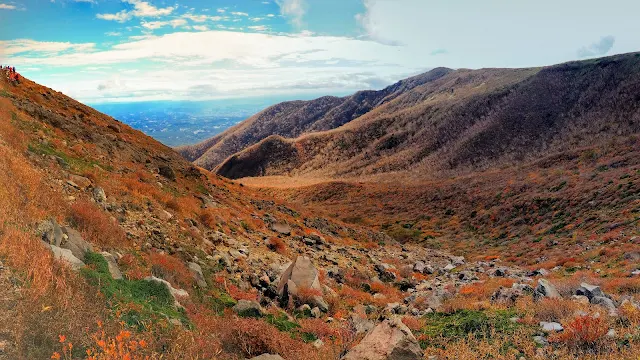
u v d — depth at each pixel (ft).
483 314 36.60
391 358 24.54
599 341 26.27
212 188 103.14
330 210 261.44
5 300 18.10
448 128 469.16
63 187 42.55
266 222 93.30
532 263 97.66
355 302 53.06
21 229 25.16
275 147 636.89
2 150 38.19
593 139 309.63
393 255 107.45
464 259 118.01
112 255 32.12
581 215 127.03
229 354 24.88
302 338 33.94
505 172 234.79
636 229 90.07
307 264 52.70
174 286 34.06
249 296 42.65
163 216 53.88
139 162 84.84
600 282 49.44
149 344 20.29
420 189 258.16
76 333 18.34
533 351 27.02
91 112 114.62
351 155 552.00
